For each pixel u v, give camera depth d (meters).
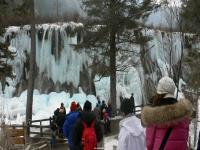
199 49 29.64
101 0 34.75
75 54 44.38
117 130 27.95
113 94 35.69
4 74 22.20
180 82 40.25
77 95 42.62
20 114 37.75
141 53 38.34
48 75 44.31
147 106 5.98
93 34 35.06
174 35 44.03
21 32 44.59
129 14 34.91
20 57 44.00
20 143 18.52
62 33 44.75
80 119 9.50
